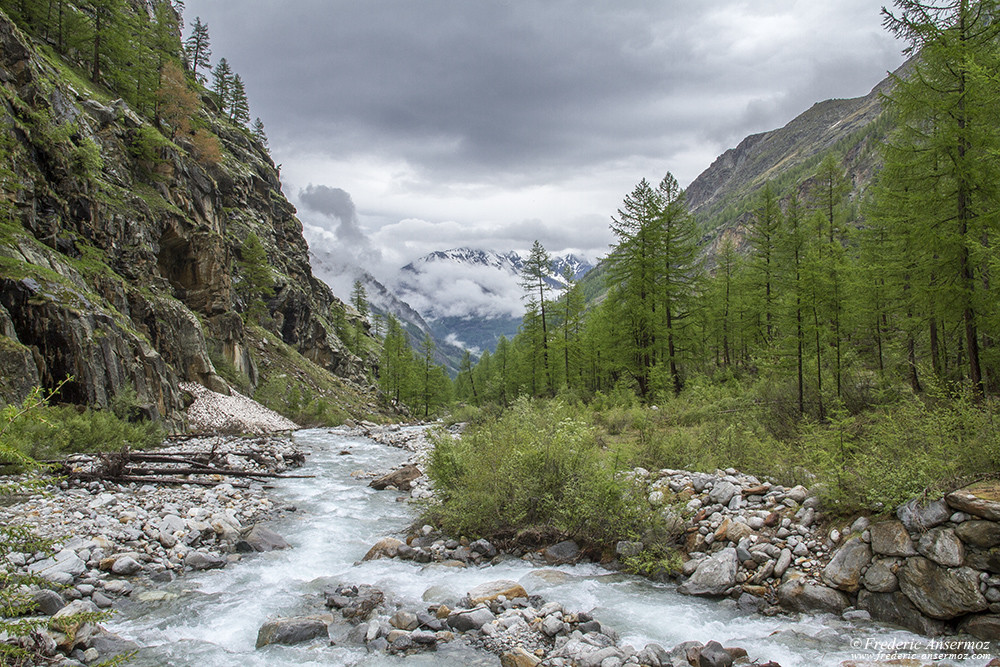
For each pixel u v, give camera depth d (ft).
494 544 31.89
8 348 53.42
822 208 101.81
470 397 244.63
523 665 18.78
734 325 111.96
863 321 62.69
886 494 23.77
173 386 82.89
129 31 160.66
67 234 79.87
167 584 27.02
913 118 41.70
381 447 85.25
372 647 20.63
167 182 125.80
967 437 25.98
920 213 42.70
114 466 44.14
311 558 31.58
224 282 133.18
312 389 163.32
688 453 40.29
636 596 24.94
